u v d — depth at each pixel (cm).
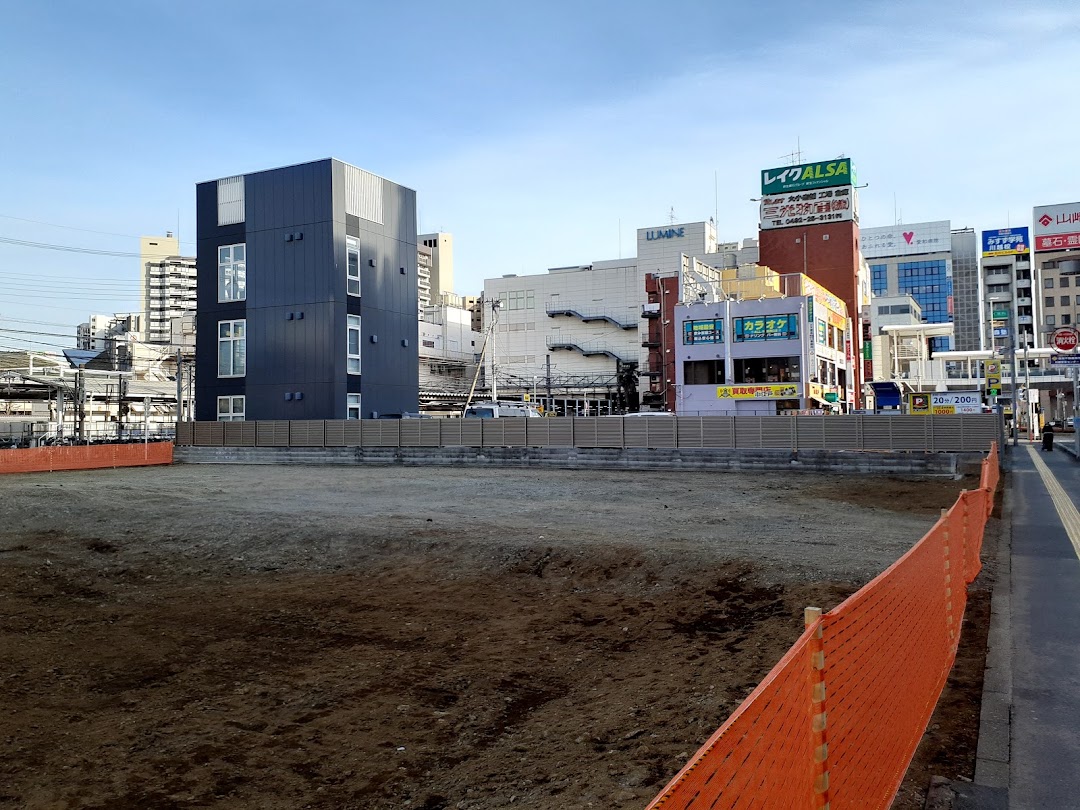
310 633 932
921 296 15650
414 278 4428
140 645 888
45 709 684
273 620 995
